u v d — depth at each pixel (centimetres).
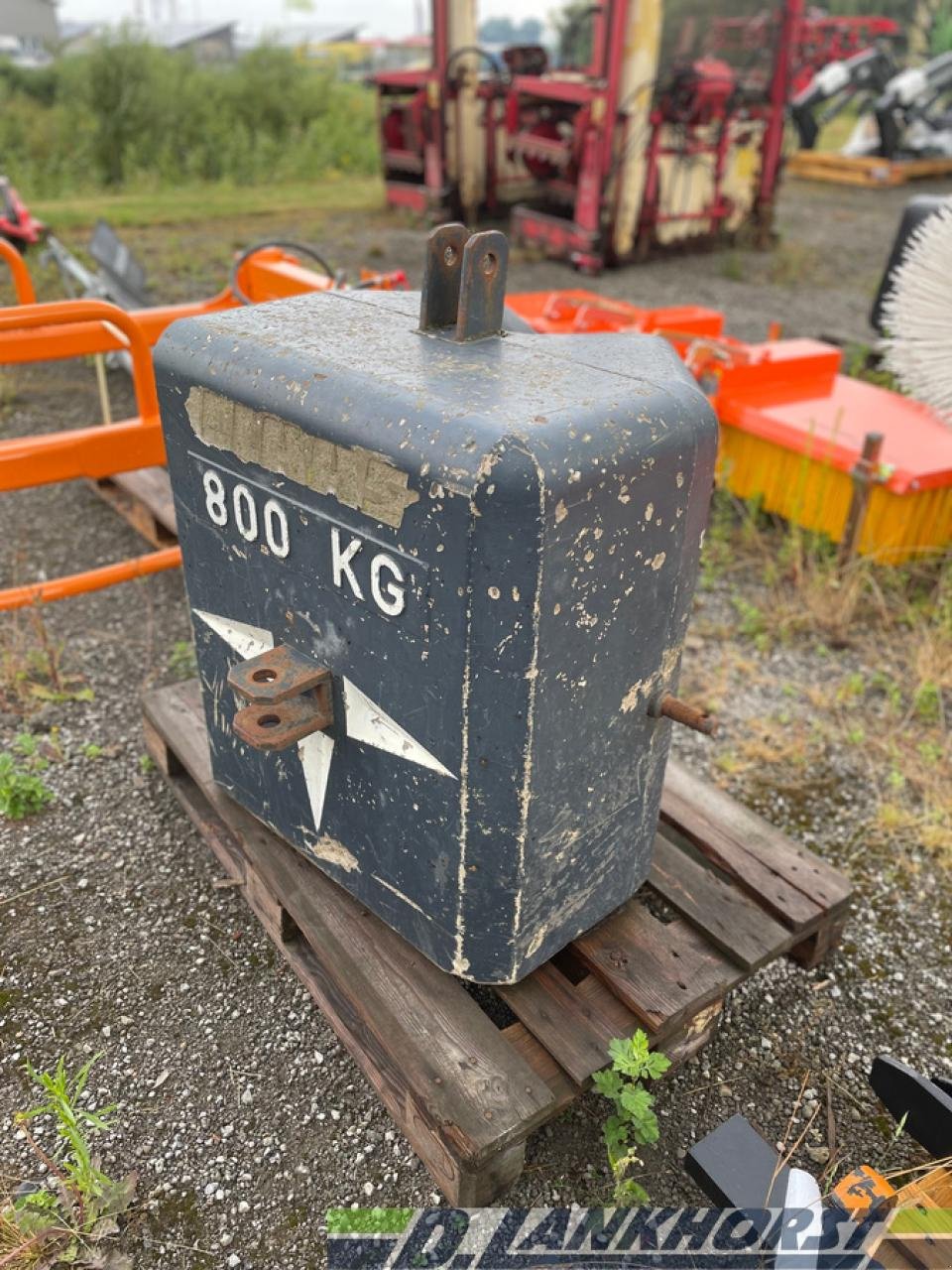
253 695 174
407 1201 189
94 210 1052
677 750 319
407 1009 189
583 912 200
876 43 1502
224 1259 179
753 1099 213
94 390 582
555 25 1299
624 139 872
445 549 149
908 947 254
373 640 171
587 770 179
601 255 922
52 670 331
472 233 180
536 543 144
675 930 216
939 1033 231
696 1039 213
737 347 452
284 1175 192
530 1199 190
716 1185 168
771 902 226
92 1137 197
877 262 1021
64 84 1465
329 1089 208
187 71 1477
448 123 1011
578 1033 193
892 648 379
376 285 390
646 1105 184
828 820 294
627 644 173
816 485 420
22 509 451
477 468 141
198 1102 204
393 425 152
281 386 169
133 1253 179
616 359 177
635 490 157
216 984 230
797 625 389
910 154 1502
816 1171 199
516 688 155
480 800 168
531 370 167
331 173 1423
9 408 543
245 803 233
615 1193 187
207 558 205
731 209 1004
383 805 186
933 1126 171
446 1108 171
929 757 316
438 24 948
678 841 260
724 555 431
